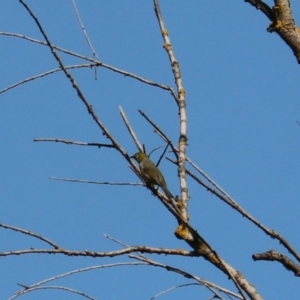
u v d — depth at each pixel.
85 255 13.18
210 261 13.66
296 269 13.36
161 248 13.80
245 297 12.41
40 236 13.12
